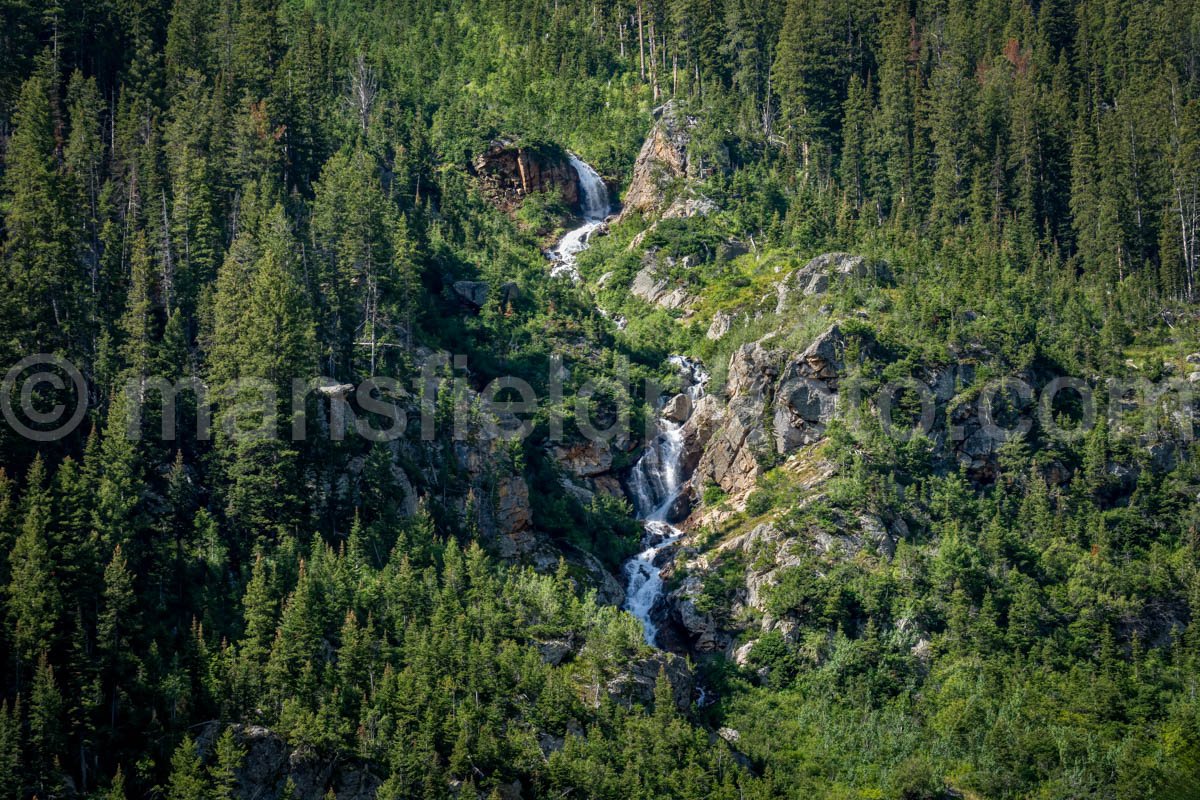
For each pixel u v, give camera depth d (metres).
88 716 188.00
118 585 197.38
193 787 183.38
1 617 191.75
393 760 195.62
